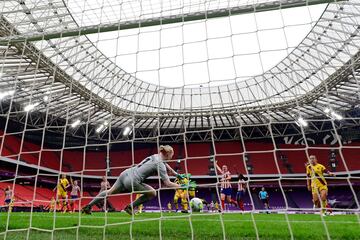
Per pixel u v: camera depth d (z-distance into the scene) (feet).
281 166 107.86
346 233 15.96
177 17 17.22
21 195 82.33
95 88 72.02
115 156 118.83
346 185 97.66
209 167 110.11
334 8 60.59
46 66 53.88
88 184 109.70
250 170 107.55
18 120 91.04
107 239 13.78
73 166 110.83
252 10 16.48
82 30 18.38
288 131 113.60
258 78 85.87
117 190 18.08
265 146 116.47
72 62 65.00
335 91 75.00
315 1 15.88
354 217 28.63
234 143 118.42
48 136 110.22
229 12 16.67
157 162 17.04
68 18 55.42
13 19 52.16
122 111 58.18
